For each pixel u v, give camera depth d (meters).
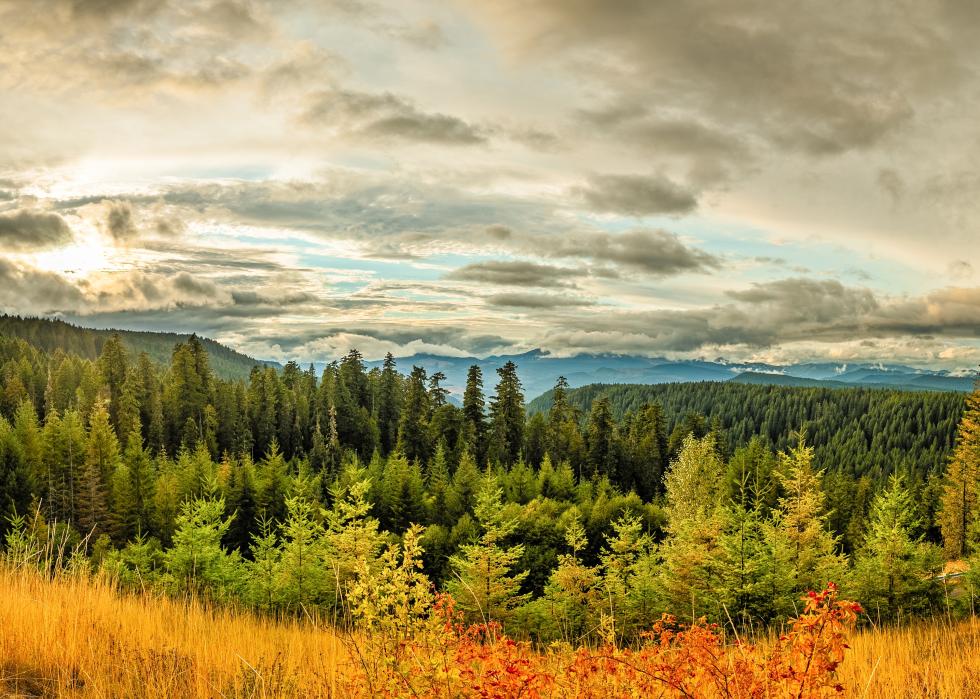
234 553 28.23
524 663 3.72
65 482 54.50
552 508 50.19
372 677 4.12
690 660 3.84
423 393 84.50
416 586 4.57
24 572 7.66
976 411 47.19
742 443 165.62
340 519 27.02
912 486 70.88
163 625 7.14
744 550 22.05
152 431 82.62
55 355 134.38
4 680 4.57
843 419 165.25
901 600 19.95
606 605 20.14
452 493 55.84
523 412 85.12
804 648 3.25
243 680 4.87
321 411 91.94
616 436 79.88
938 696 5.41
